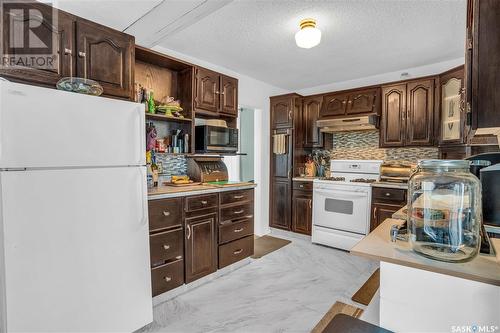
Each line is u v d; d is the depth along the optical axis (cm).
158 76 271
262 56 297
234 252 271
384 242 113
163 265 209
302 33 212
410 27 228
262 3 195
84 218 146
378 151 365
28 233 127
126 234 165
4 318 121
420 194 102
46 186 132
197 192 232
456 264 89
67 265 139
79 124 143
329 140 401
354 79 382
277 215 402
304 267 281
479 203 97
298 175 395
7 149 120
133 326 169
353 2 192
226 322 187
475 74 87
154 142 247
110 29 187
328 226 345
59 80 162
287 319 190
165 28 219
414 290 92
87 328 147
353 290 231
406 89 317
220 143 293
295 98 385
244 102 367
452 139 270
